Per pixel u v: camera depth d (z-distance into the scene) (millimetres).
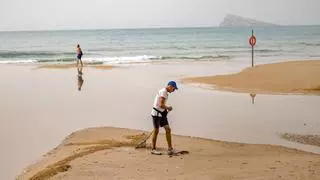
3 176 7938
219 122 12766
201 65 33500
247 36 113562
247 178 6527
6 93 19438
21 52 57281
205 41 86688
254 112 14359
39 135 11289
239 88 19922
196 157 8453
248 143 10219
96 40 101938
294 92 18594
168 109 8727
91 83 22859
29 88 21156
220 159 8211
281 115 13742
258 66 26656
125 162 8008
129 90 19969
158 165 7762
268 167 7270
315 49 52844
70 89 20625
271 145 9938
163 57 43250
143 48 65312
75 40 103125
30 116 14016
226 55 45406
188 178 6738
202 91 19328
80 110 15055
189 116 13742
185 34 138875
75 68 32375
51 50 63000
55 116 13977
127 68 31766
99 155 8578
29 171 8133
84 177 7109
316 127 11945
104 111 14820
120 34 149625
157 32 170375
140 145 9266
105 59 42312
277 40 84438
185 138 10578
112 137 10773
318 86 19484
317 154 8953
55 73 28609
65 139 10805
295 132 11383
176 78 24344
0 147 10047
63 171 7535
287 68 24766
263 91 18969
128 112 14617
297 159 7965
